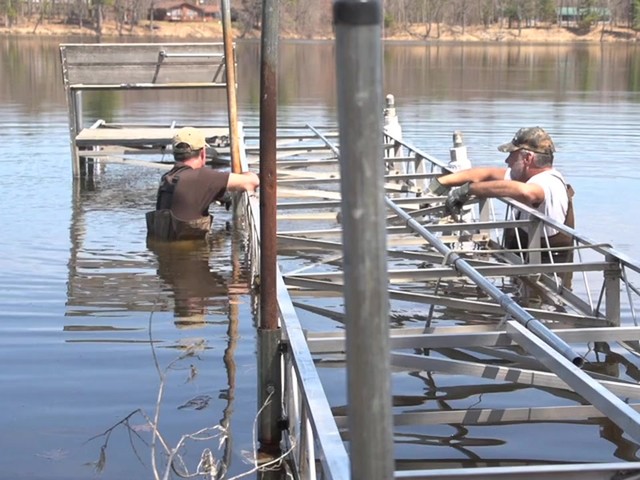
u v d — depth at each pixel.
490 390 5.52
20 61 39.34
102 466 4.58
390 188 11.09
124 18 76.44
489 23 80.62
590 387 3.95
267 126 4.52
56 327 6.71
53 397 5.43
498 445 4.78
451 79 33.41
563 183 8.03
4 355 6.11
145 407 5.29
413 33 76.56
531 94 27.83
